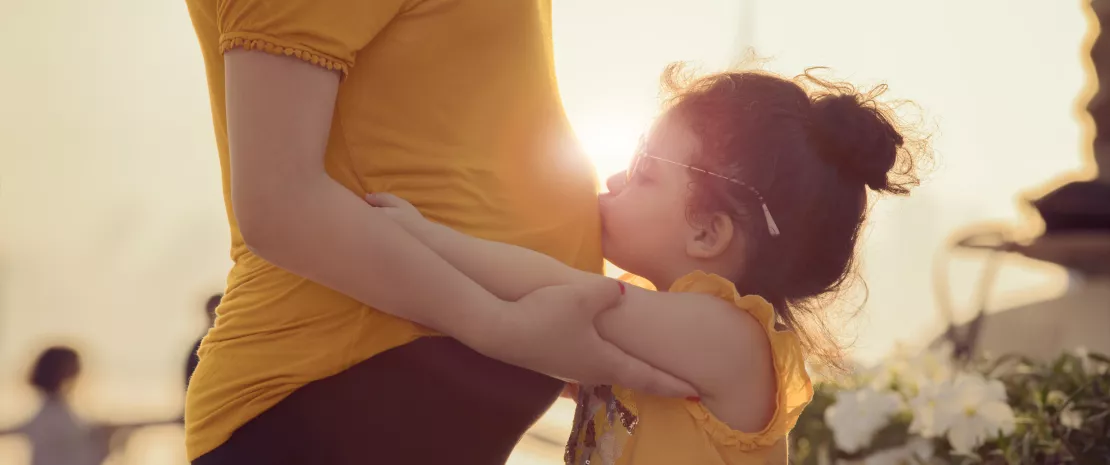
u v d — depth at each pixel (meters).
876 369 2.79
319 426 1.11
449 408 1.16
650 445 1.36
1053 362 2.55
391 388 1.12
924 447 2.45
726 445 1.32
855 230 1.49
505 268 1.13
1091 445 2.23
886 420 2.51
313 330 1.11
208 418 1.14
